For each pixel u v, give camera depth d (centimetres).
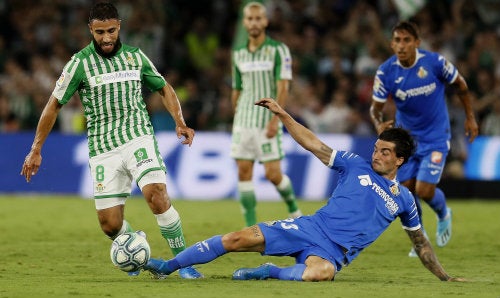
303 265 2658
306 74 6956
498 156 5934
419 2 6322
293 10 7506
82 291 2467
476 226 4519
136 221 4562
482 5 7356
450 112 6181
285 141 5872
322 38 7275
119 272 2997
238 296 2356
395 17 7250
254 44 4122
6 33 7544
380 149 2734
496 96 6456
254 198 4181
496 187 5906
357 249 2706
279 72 4088
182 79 7306
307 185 5825
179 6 7762
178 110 2930
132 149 2825
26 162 2819
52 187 6012
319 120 6406
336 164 2759
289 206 4266
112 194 2861
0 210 5050
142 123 2864
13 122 6681
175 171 5872
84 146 6006
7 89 6788
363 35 7156
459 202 5781
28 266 3152
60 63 7081
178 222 2841
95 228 4309
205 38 7506
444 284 2694
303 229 2673
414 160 3709
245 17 4106
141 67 2881
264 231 2658
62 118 6625
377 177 2741
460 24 7231
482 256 3556
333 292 2436
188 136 2900
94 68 2825
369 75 6812
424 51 3616
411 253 3525
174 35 7469
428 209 5241
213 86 7025
